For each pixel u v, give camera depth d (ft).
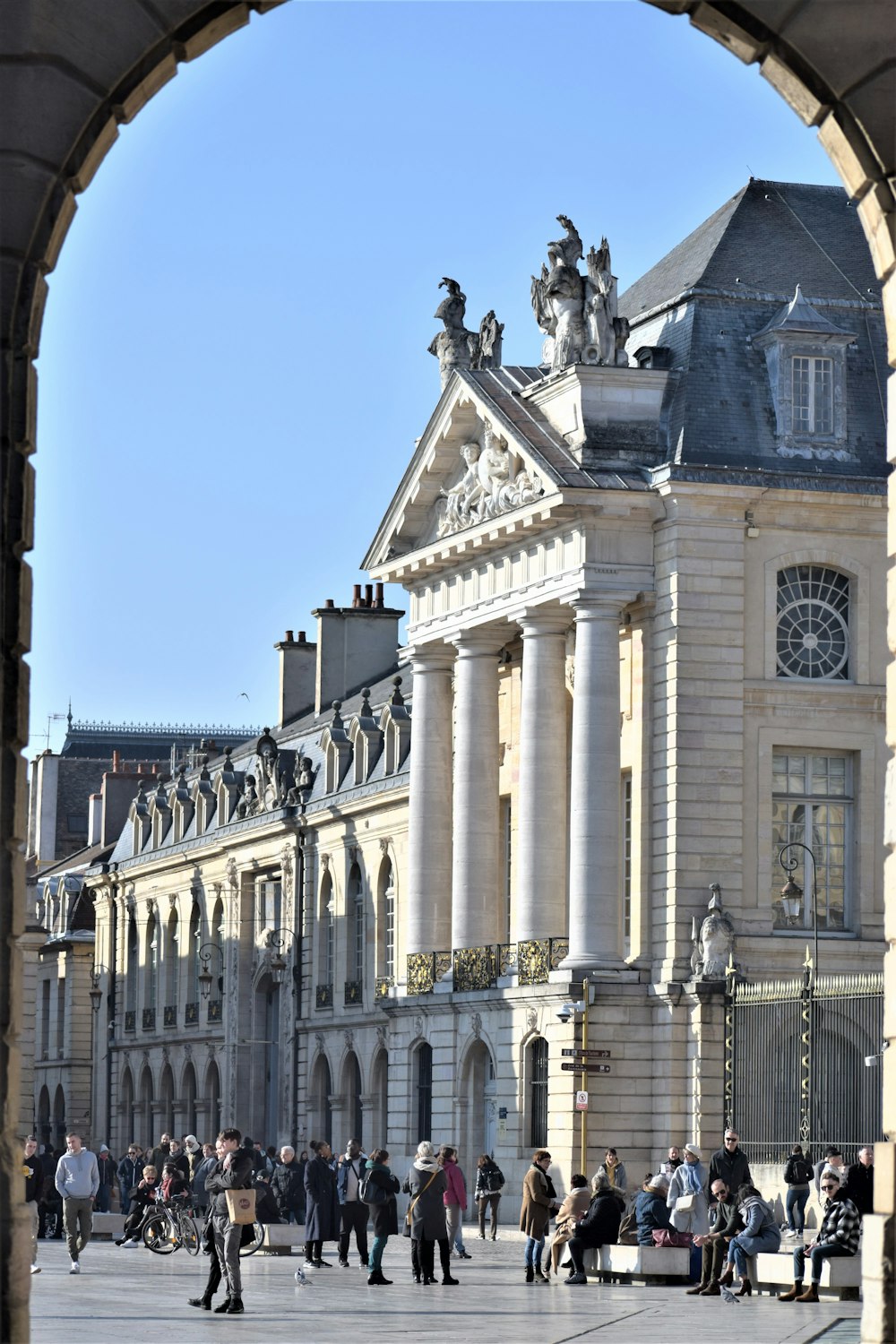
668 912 241.76
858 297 258.37
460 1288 166.91
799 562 247.50
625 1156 239.91
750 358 253.24
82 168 73.15
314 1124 346.33
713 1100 233.55
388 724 327.88
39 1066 489.26
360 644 382.01
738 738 244.22
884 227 75.82
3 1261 70.85
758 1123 228.22
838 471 249.75
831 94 75.25
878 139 74.95
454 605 274.98
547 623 258.16
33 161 71.82
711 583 244.63
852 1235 153.58
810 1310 143.02
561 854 257.14
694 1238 164.66
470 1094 267.18
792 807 247.29
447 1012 269.64
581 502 244.63
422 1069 281.13
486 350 269.64
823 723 246.68
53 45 71.72
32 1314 139.85
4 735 72.54
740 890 242.78
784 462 249.14
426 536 279.69
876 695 247.91
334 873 344.08
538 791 257.34
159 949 425.28
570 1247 173.78
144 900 435.12
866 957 243.60
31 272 72.64
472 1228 256.93
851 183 76.28
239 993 379.76
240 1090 377.71
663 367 251.19
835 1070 219.82
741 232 263.08
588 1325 129.80
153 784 490.49
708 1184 184.44
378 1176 173.27
